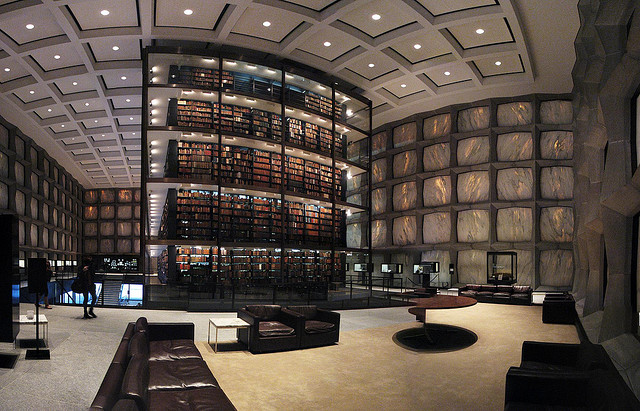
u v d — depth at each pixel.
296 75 18.14
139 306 12.63
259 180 17.75
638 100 6.68
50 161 29.70
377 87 20.52
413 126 24.61
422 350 7.83
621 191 6.39
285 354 7.29
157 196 18.45
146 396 3.36
